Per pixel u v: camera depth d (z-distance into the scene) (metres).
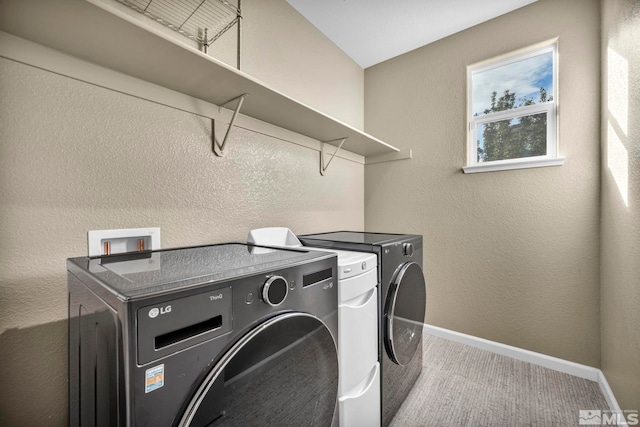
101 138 1.11
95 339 0.71
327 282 1.04
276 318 0.81
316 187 2.18
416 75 2.54
